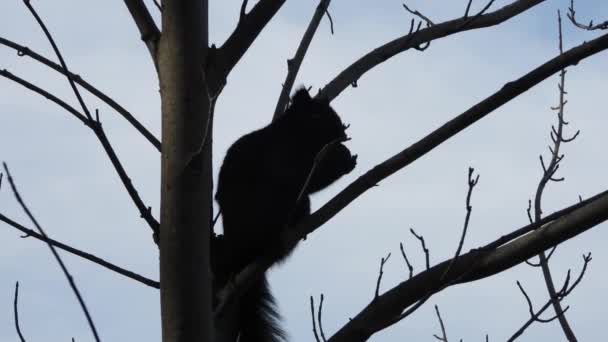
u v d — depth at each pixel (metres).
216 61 6.44
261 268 7.99
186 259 6.01
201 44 6.41
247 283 7.97
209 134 6.27
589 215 6.88
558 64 6.97
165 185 6.14
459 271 7.01
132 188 6.32
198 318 5.98
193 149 6.16
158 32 6.55
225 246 11.02
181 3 6.35
